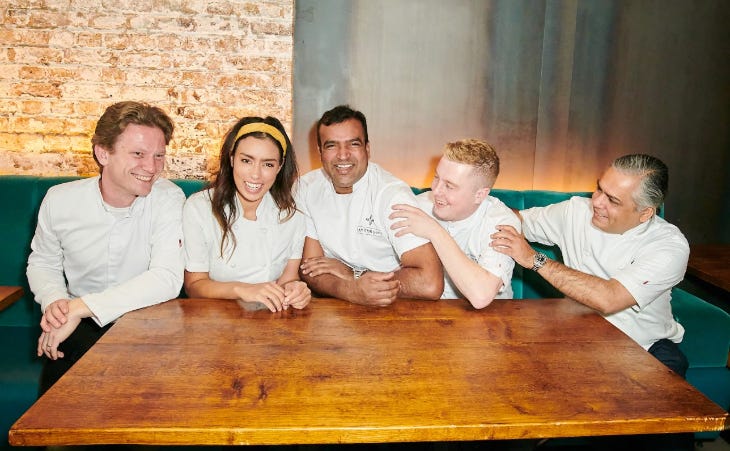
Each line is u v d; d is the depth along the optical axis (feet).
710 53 9.37
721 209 9.93
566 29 9.09
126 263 5.68
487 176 5.30
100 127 5.06
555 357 3.94
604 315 5.58
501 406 3.30
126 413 3.12
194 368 3.64
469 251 5.84
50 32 7.89
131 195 5.39
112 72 8.10
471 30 8.93
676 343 6.28
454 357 3.90
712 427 3.28
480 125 9.28
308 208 6.34
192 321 4.42
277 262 5.89
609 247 5.81
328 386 3.47
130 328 4.25
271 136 5.25
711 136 9.66
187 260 5.48
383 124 9.08
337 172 5.86
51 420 3.03
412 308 4.84
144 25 8.04
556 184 9.64
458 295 5.93
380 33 8.75
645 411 3.29
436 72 9.00
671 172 9.74
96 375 3.52
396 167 9.28
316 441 3.07
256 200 5.47
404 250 5.34
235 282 5.10
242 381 3.50
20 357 6.07
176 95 8.27
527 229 6.73
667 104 9.50
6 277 7.02
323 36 8.65
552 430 3.17
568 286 5.13
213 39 8.20
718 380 6.71
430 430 3.09
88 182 5.52
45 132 8.13
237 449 5.46
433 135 9.22
